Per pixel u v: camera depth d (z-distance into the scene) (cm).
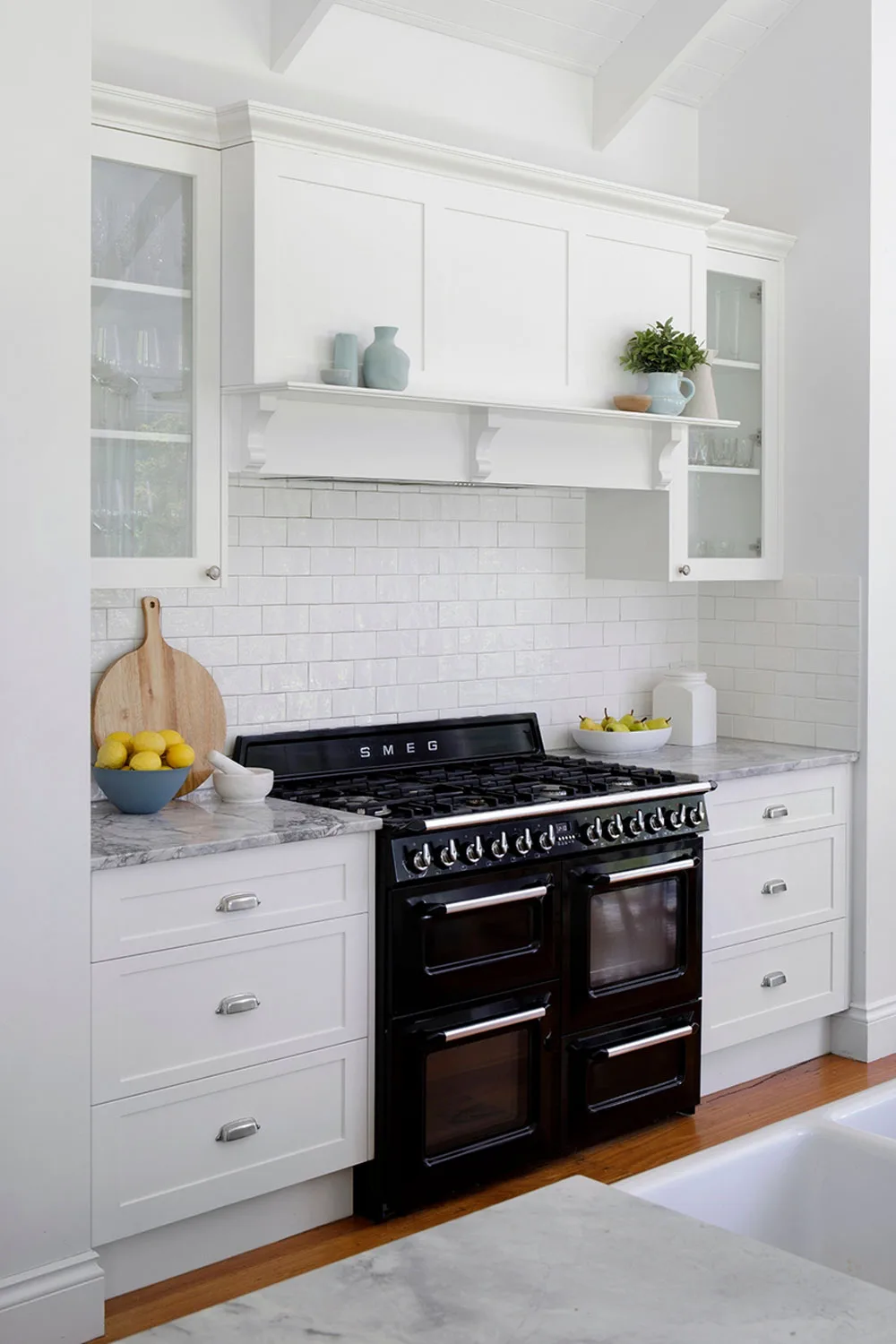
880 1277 187
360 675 409
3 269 267
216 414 340
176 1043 301
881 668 464
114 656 358
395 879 329
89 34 276
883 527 462
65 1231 283
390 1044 332
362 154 351
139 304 329
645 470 432
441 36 419
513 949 356
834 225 462
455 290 374
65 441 277
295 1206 330
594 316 409
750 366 470
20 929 275
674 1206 179
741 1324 114
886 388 460
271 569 387
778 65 476
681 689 479
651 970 391
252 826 320
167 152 328
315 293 345
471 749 433
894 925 475
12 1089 275
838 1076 449
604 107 458
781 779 439
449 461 382
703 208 428
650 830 383
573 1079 372
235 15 374
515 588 450
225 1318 115
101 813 338
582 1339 111
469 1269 124
